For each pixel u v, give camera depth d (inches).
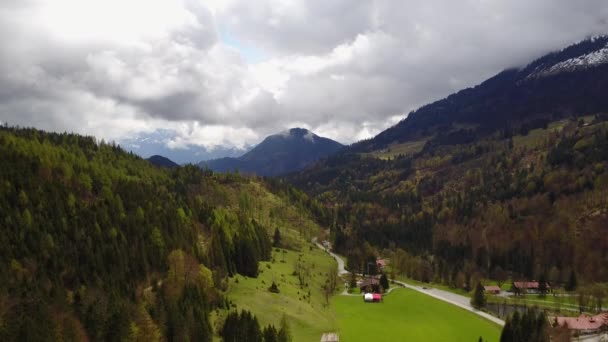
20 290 4025.6
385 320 5994.1
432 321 6038.4
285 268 7829.7
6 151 6648.6
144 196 7180.1
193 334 3993.6
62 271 4773.6
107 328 3651.6
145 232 5846.5
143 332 3735.2
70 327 3533.5
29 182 5880.9
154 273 5319.9
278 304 5364.2
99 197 6850.4
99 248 5142.7
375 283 7760.8
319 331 4859.7
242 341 4033.0
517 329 4768.7
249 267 6530.5
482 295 6884.8
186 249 5915.4
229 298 5162.4
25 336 3233.3
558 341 5002.5
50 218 5442.9
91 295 4266.7
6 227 4921.3
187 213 7475.4
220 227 7249.0
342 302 6934.1
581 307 6732.3
